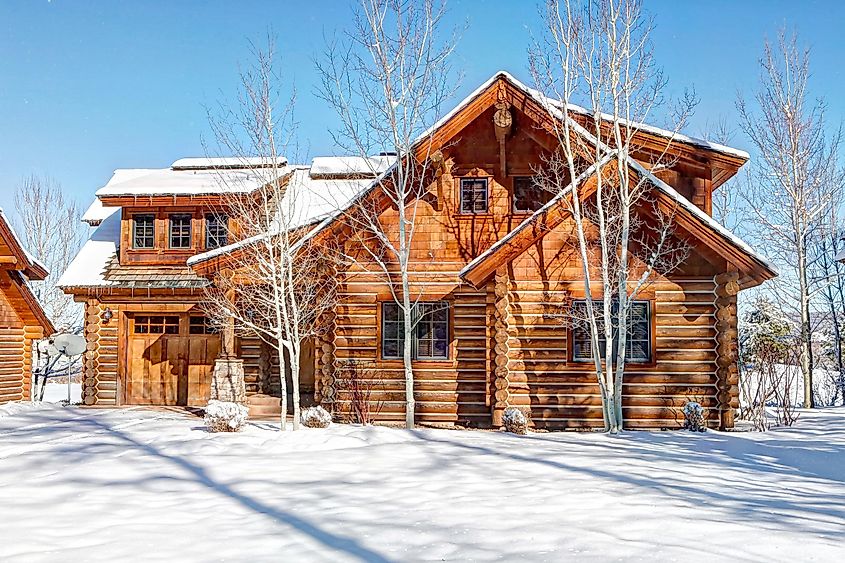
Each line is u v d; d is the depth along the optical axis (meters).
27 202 33.88
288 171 18.70
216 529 6.75
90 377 19.95
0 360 18.77
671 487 8.39
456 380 16.03
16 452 11.65
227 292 16.52
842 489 8.32
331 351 16.36
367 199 16.00
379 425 15.92
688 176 16.23
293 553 5.93
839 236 26.14
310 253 16.06
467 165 16.45
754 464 10.05
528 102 15.50
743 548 5.74
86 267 20.42
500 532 6.43
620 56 14.41
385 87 15.19
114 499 8.10
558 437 13.05
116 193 19.80
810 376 23.73
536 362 14.86
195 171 22.11
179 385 20.27
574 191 13.88
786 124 25.06
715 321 14.70
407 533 6.44
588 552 5.75
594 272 14.88
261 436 13.12
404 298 14.85
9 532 6.71
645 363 14.79
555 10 14.65
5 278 18.64
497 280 14.95
